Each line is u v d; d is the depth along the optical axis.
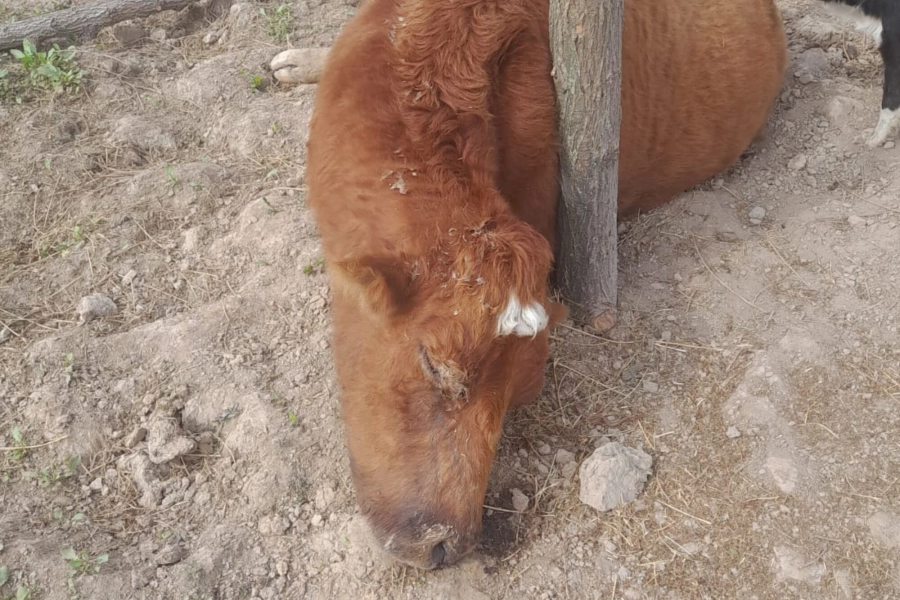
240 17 2.20
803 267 1.54
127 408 1.38
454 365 1.06
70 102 1.92
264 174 1.78
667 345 1.46
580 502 1.28
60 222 1.67
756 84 1.70
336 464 1.31
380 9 1.31
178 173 1.74
